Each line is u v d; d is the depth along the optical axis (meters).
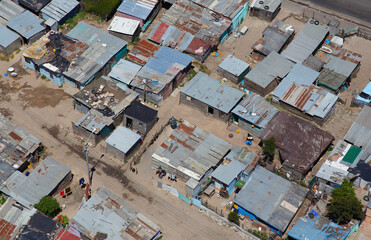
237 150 87.75
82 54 103.00
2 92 100.06
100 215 78.69
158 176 87.56
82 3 116.19
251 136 93.50
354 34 116.19
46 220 77.94
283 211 80.12
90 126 90.44
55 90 100.81
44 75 102.88
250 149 92.06
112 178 87.12
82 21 110.50
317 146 88.75
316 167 88.94
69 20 114.19
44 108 97.56
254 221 81.06
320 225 78.88
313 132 90.81
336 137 94.62
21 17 110.81
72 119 95.88
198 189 84.81
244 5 115.31
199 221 81.94
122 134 90.00
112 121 92.00
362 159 87.31
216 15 112.56
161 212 82.81
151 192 85.50
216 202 84.38
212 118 97.12
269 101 99.88
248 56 109.75
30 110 97.19
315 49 107.81
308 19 119.12
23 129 90.88
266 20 117.62
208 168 85.44
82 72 99.56
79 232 77.31
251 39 113.75
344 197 79.19
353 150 88.81
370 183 83.31
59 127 94.44
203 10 113.38
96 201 80.44
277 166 89.25
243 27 114.62
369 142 90.44
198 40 107.50
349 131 92.38
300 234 77.56
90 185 85.75
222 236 80.12
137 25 110.25
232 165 85.06
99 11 113.88
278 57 104.69
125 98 96.12
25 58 103.50
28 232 76.25
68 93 100.38
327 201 84.88
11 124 91.25
